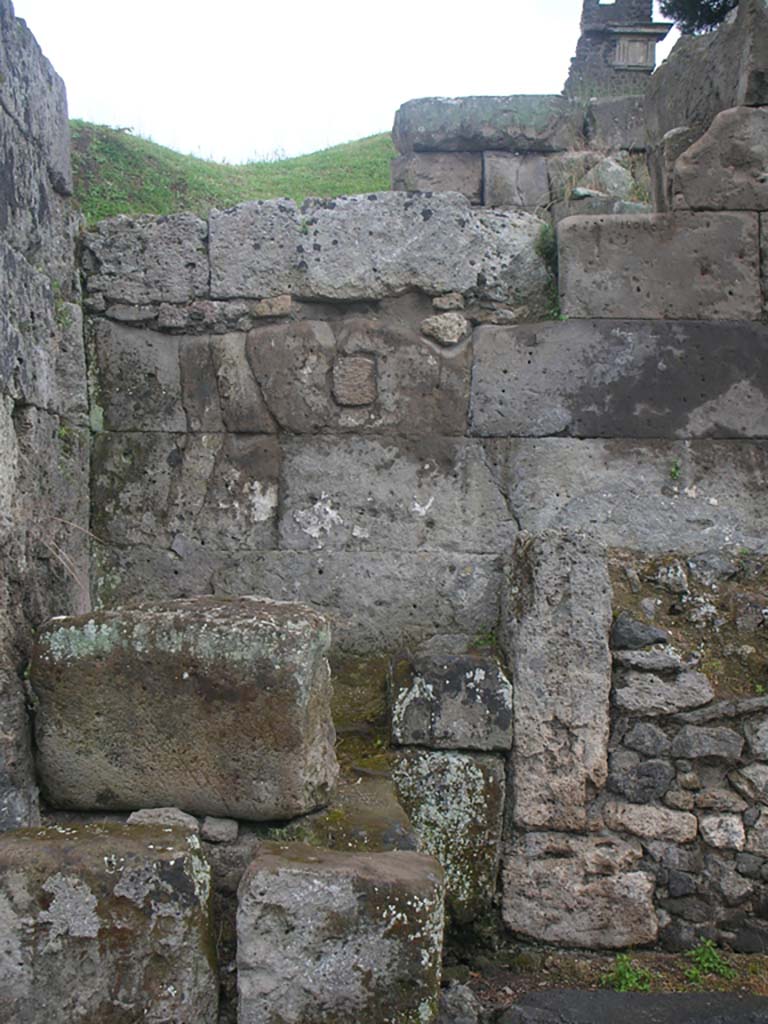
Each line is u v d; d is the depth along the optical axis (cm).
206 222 521
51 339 454
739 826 431
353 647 511
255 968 307
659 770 436
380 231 516
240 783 359
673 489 505
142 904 311
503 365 512
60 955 308
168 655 361
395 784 422
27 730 373
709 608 465
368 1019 305
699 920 431
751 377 505
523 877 435
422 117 816
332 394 515
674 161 519
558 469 508
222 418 519
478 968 426
